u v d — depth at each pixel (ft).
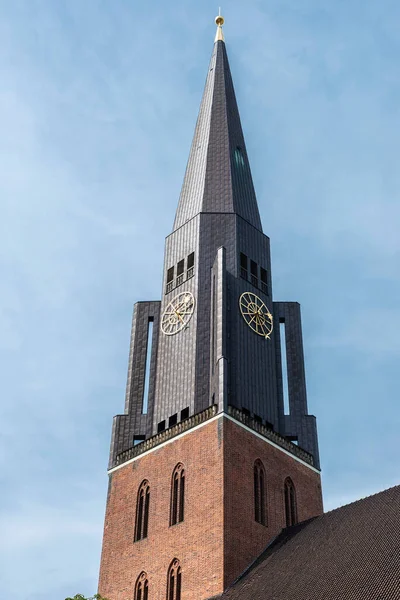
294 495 211.00
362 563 153.38
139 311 254.06
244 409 212.43
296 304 252.21
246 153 280.10
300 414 230.07
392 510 170.40
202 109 291.38
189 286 238.48
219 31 314.96
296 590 157.38
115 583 201.46
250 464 201.36
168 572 189.88
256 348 229.04
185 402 216.74
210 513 188.24
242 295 234.79
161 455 212.43
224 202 254.06
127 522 209.97
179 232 256.11
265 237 258.57
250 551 186.70
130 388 238.27
